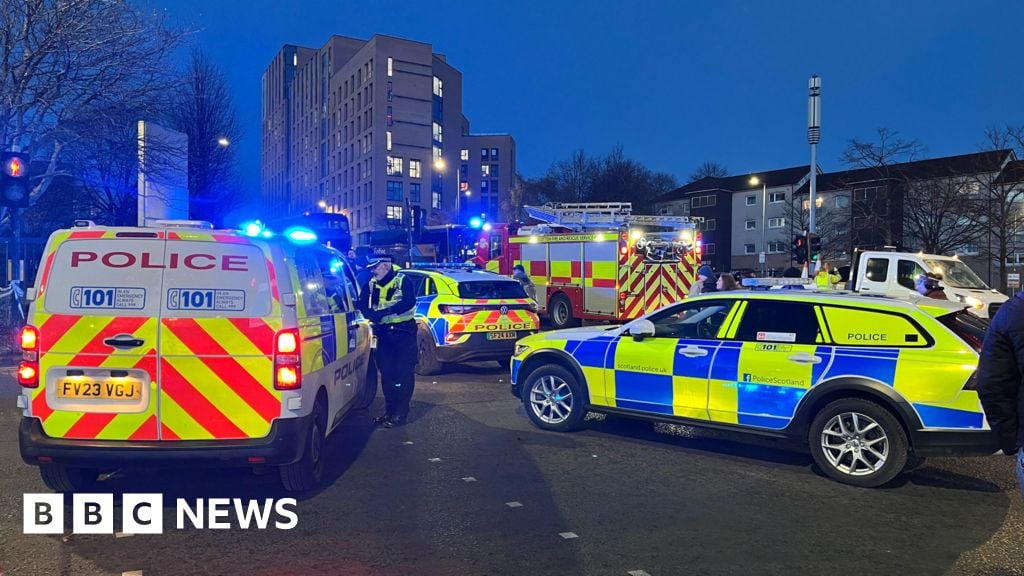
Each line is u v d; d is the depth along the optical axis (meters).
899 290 14.23
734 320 6.14
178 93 17.69
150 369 4.38
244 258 4.53
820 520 4.68
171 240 4.47
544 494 5.18
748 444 6.74
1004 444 3.44
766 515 4.77
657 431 7.24
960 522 4.65
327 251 6.08
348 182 79.31
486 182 100.88
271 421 4.48
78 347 4.38
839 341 5.57
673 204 64.69
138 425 4.38
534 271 18.11
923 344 5.24
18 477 5.39
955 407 5.01
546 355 7.24
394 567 3.89
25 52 13.43
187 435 4.40
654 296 16.02
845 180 46.03
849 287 15.21
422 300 10.83
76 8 13.58
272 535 4.34
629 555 4.08
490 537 4.34
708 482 5.51
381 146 72.00
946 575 3.83
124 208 21.92
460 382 10.22
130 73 14.71
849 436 5.45
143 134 15.80
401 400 7.30
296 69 102.44
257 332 4.47
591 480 5.54
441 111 80.19
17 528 4.39
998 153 30.94
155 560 3.95
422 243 28.84
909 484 5.48
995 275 40.16
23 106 13.70
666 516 4.73
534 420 7.33
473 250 24.14
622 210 17.36
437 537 4.33
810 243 19.28
